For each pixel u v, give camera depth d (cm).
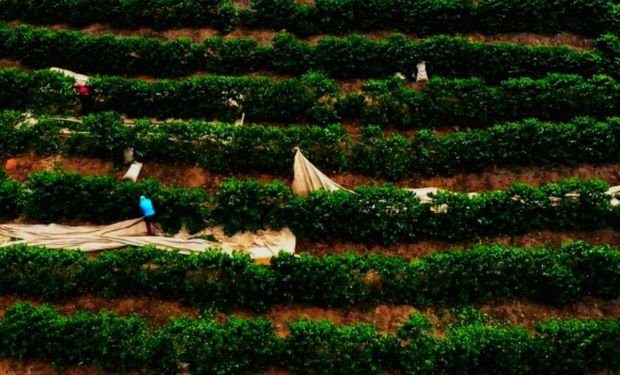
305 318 2367
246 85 3098
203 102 3072
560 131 2966
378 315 2428
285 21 3506
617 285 2512
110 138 2844
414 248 2655
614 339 2302
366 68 3294
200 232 2611
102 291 2414
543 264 2492
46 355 2230
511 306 2488
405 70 3300
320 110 3061
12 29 3459
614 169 2995
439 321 2423
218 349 2197
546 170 2966
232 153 2848
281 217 2625
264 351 2216
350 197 2631
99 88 3061
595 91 3133
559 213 2716
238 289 2398
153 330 2334
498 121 3127
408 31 3547
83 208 2634
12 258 2403
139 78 3291
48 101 3053
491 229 2694
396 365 2248
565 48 3328
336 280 2416
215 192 2802
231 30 3516
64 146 2914
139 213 2631
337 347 2222
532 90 3119
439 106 3088
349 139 2914
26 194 2672
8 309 2286
